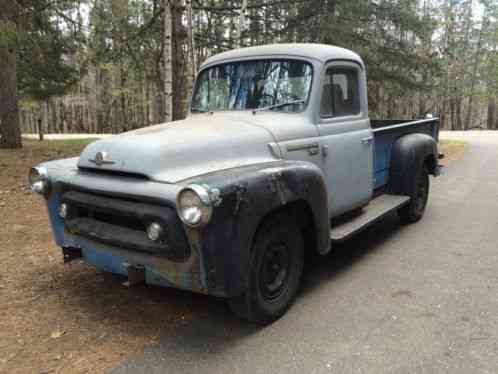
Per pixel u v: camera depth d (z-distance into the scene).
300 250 3.75
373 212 4.96
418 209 6.24
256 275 3.25
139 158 3.11
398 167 5.84
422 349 3.10
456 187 9.01
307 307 3.73
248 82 4.39
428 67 16.77
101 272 4.41
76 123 54.59
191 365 2.93
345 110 4.60
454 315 3.58
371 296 3.93
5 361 2.94
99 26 12.85
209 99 4.62
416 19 15.02
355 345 3.15
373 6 14.27
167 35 9.48
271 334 3.31
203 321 3.50
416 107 48.53
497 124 54.22
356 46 13.89
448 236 5.67
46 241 5.23
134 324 3.45
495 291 4.03
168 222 2.84
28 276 4.29
